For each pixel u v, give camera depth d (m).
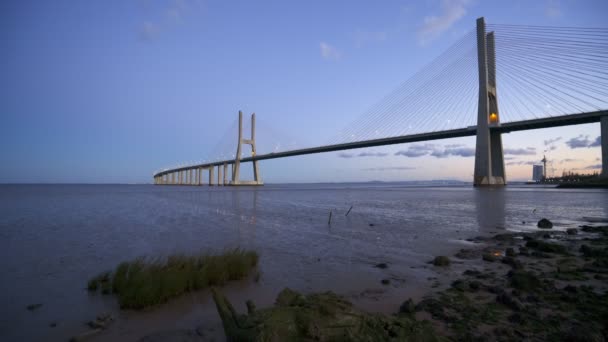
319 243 11.75
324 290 6.41
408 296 5.94
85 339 4.54
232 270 7.21
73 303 6.00
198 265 7.36
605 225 16.28
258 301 5.88
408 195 53.41
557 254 9.11
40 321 5.25
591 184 63.25
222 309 4.36
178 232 14.59
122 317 5.28
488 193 53.44
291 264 8.62
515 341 3.95
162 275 6.30
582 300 5.16
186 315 5.33
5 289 6.81
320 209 26.89
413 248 10.73
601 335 3.90
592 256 8.75
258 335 3.32
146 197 49.97
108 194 63.69
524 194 48.56
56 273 8.08
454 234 13.62
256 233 14.18
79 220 19.66
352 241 12.13
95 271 8.27
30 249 11.02
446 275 7.31
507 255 9.11
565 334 4.02
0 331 4.92
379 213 23.00
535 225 16.33
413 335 3.50
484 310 4.95
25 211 26.33
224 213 23.64
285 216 21.44
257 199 42.66
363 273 7.65
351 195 55.16
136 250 10.78
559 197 40.84
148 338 4.52
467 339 4.00
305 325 3.45
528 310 4.87
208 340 4.45
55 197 51.75
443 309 5.03
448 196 47.16
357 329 3.47
